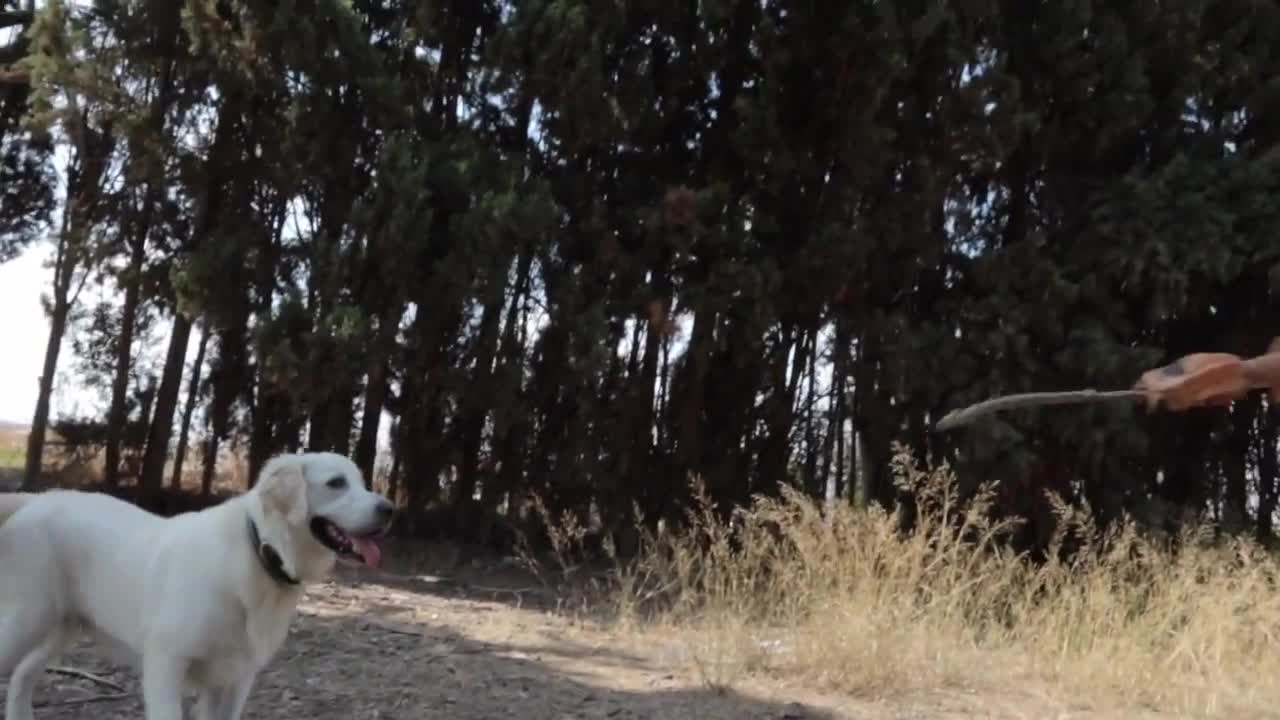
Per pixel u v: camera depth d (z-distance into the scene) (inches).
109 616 177.8
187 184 492.4
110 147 528.1
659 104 474.9
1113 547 394.0
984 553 354.0
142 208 524.7
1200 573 349.7
